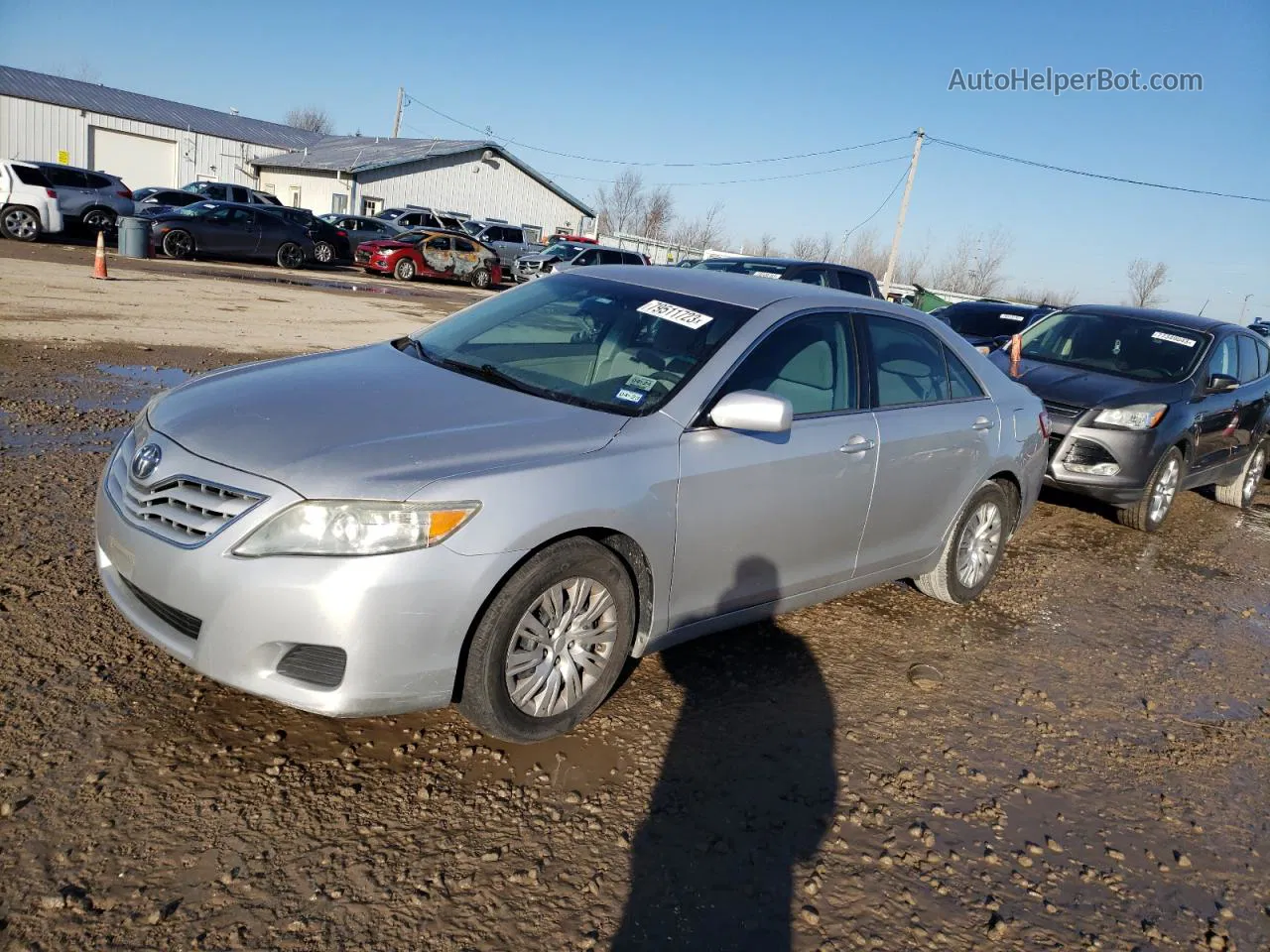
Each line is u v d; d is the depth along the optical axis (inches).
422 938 94.1
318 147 1947.6
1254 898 120.6
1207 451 311.7
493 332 165.5
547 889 103.6
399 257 1059.9
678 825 117.9
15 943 86.8
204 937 90.5
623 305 163.5
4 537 173.0
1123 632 208.2
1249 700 180.7
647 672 155.3
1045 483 285.7
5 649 134.1
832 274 479.5
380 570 107.9
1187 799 141.9
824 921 105.0
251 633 108.7
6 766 110.0
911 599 208.5
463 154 1758.1
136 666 135.0
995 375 205.0
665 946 97.8
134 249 862.5
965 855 120.6
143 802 107.7
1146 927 112.0
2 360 335.6
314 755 121.2
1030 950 105.5
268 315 563.8
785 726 145.3
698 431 138.8
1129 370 312.5
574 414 134.2
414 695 113.7
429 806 114.3
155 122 1681.8
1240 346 335.0
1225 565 275.3
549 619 124.3
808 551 159.6
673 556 136.3
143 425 132.3
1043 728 157.6
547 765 126.3
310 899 97.0
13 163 863.7
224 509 111.3
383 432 121.2
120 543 119.8
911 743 146.3
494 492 114.5
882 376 173.3
